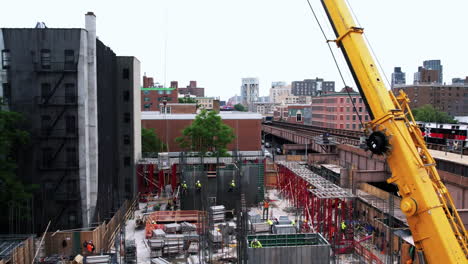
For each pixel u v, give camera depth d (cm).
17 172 4669
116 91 6569
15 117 4491
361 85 2178
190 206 5791
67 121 4728
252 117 9962
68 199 4703
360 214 5212
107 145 5697
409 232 3862
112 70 6272
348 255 4131
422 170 2036
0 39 4662
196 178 5850
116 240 4178
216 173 6059
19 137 4459
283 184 6744
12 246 3581
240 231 3362
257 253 2927
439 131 8756
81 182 4722
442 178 4656
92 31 4828
